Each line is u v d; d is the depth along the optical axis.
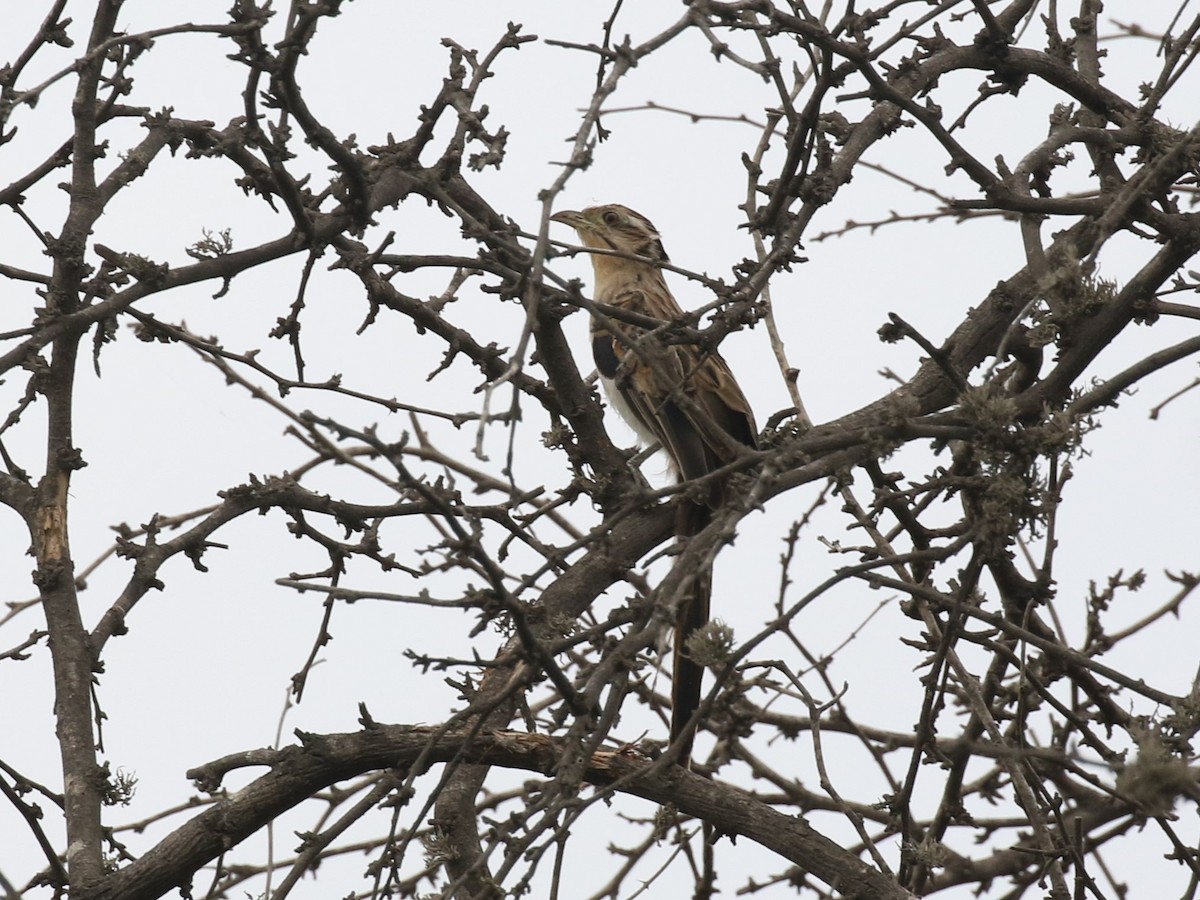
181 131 9.79
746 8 8.60
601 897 11.99
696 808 9.32
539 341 9.88
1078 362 9.49
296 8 8.42
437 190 8.91
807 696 10.01
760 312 8.64
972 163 9.38
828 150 9.26
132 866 8.88
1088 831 12.38
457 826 9.23
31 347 8.59
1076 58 11.41
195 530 9.80
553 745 9.12
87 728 9.16
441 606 7.12
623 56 7.07
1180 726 7.96
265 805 8.96
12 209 9.59
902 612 10.78
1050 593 10.19
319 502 10.02
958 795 11.27
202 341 9.97
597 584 10.11
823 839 9.23
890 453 7.96
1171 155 8.81
